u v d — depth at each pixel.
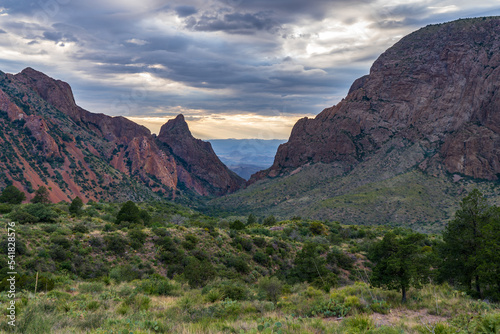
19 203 73.06
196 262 27.69
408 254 15.23
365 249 57.84
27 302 13.52
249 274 43.16
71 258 35.69
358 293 15.79
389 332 9.05
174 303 15.96
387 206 155.38
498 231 18.52
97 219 60.19
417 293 15.92
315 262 33.97
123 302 15.27
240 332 9.34
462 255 20.86
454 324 9.62
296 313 13.03
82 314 12.14
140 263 40.22
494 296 16.61
